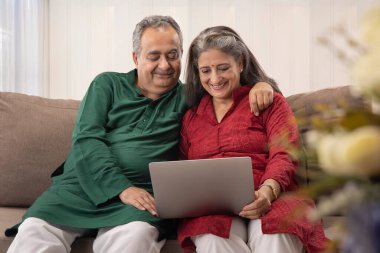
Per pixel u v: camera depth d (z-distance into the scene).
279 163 1.85
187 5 3.47
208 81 2.05
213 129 2.04
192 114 2.12
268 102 1.99
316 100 2.20
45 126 2.32
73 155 2.03
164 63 2.15
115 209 1.88
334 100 2.15
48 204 1.89
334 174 0.77
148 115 2.13
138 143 2.06
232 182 1.72
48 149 2.29
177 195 1.75
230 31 2.12
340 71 3.44
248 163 1.70
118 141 2.08
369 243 0.73
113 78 2.24
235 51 2.05
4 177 2.27
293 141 1.90
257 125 2.02
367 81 0.73
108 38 3.50
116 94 2.19
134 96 2.18
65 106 2.40
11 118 2.33
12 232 1.88
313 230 1.73
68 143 2.30
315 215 0.78
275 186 1.78
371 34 0.75
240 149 1.98
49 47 3.50
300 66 3.48
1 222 2.03
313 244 1.70
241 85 2.18
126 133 2.10
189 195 1.75
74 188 1.98
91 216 1.89
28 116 2.34
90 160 1.98
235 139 1.98
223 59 2.02
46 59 3.49
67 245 1.84
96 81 2.22
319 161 0.80
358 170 0.72
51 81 3.51
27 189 2.27
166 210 1.78
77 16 3.50
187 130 2.11
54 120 2.33
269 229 1.67
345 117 0.77
